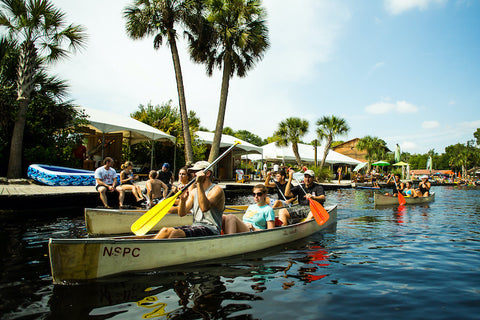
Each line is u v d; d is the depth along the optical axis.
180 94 12.78
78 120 11.56
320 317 2.20
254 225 4.53
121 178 8.17
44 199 6.98
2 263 3.30
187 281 2.88
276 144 25.17
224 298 2.51
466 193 20.17
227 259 3.64
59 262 2.68
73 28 10.34
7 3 9.60
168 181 7.62
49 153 10.68
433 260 3.73
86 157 13.84
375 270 3.31
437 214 8.25
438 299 2.55
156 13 12.31
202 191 3.43
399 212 8.66
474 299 2.56
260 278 3.01
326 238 5.03
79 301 2.39
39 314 2.16
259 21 14.04
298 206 6.16
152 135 14.44
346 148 49.19
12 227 5.23
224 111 13.85
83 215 6.66
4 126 10.11
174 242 3.24
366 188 22.02
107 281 2.83
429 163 42.28
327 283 2.90
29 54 9.98
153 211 3.60
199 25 12.72
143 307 2.31
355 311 2.30
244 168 30.27
